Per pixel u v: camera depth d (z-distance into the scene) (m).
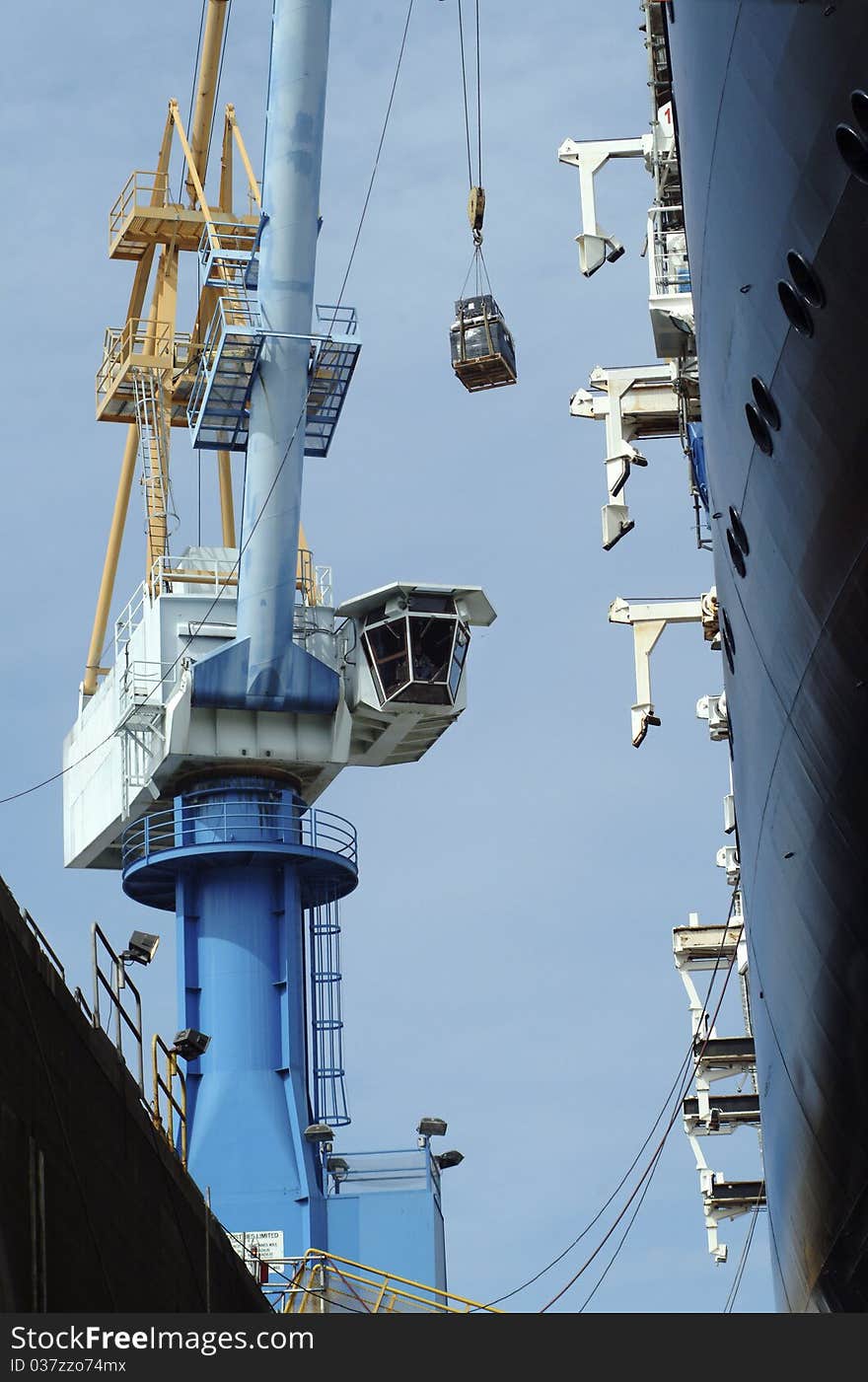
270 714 60.16
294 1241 56.97
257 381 57.03
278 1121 57.97
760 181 21.09
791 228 20.73
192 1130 58.16
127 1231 28.00
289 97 56.19
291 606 58.56
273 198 56.41
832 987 26.91
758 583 24.53
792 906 27.19
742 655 26.39
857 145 19.41
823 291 20.64
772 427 22.55
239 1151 57.69
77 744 66.81
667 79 37.09
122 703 60.22
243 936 59.66
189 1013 59.50
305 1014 60.56
